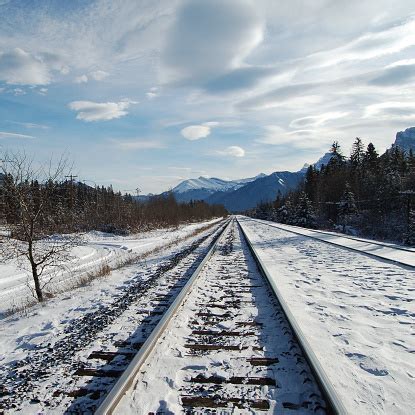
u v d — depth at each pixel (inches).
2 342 219.6
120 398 133.0
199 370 159.5
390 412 126.7
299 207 2202.3
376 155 2748.5
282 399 135.3
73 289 380.5
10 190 355.6
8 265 615.2
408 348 183.8
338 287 321.7
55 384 152.2
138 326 220.2
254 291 302.8
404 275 361.7
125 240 1161.4
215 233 1184.2
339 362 167.8
